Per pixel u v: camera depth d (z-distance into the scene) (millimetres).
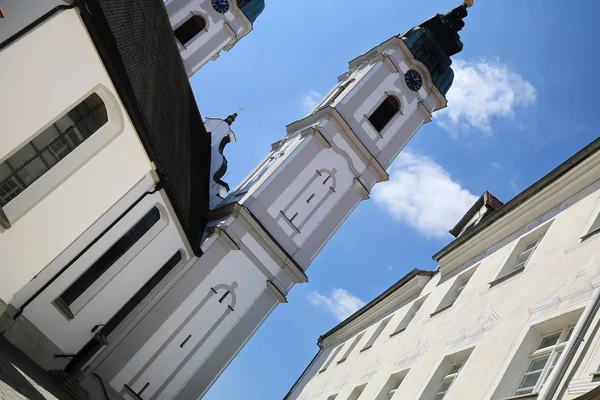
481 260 17547
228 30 40969
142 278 22922
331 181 31797
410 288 22875
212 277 27688
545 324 11594
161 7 24062
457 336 14906
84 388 21500
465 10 37469
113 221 19656
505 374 11250
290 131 36062
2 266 15664
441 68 36062
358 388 20562
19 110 14234
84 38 14766
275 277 29781
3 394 11383
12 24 12984
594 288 10828
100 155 17047
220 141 36375
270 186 29781
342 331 31062
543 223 15078
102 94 16484
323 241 31422
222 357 27703
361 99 32719
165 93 22625
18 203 15305
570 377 9539
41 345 18672
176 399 26172
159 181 20969
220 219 29547
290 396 31578
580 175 14414
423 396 14078
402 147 34406
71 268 18562
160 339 25875
